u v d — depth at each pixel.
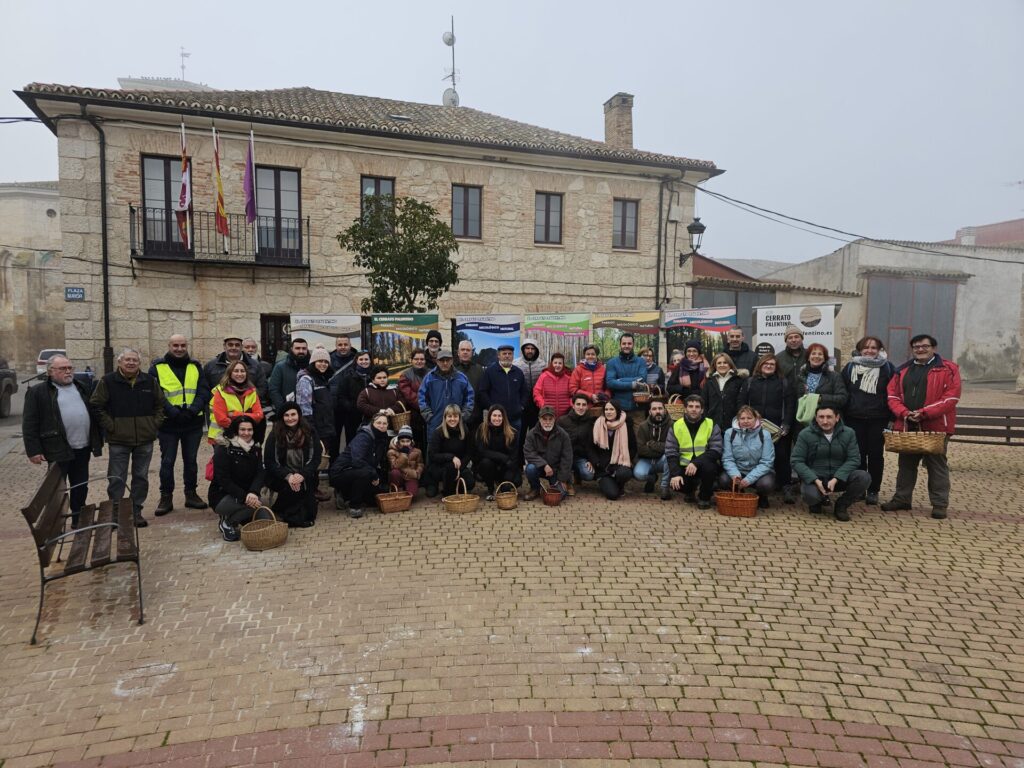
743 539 5.73
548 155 15.57
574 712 3.18
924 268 25.97
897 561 5.18
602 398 7.64
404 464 6.97
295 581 4.84
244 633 4.03
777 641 3.88
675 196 17.05
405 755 2.88
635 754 2.86
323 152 14.02
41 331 31.53
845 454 6.32
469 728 3.06
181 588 4.72
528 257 15.84
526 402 8.03
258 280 13.73
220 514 5.87
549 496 6.86
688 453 6.80
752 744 2.93
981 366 27.39
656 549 5.47
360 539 5.79
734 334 7.54
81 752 2.93
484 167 15.31
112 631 4.08
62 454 5.79
